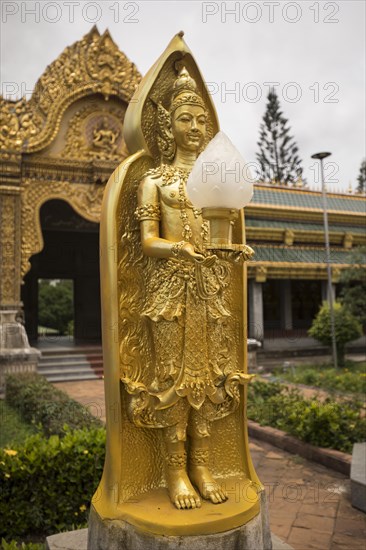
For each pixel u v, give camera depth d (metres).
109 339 2.89
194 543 2.61
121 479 2.92
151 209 3.00
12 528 4.51
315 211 21.59
